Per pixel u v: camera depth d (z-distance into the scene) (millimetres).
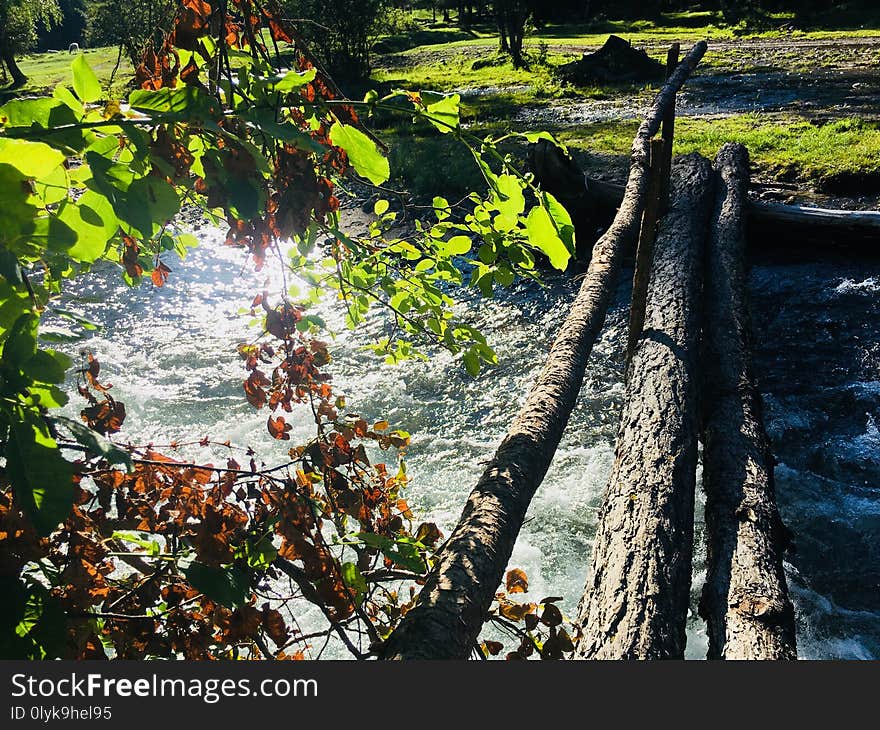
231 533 1954
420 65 43125
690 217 8328
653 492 3768
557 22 64188
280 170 1762
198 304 11227
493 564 2143
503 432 7914
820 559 6223
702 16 57406
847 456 7273
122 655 1927
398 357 2977
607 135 18828
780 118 19516
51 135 1247
